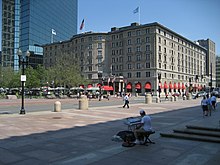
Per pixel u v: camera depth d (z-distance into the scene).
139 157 8.09
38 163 7.44
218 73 139.38
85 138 11.16
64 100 50.88
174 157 8.12
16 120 17.08
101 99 59.41
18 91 72.94
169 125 15.16
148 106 33.16
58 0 125.12
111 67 98.44
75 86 70.94
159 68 92.56
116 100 55.69
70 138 11.15
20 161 7.63
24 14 108.88
